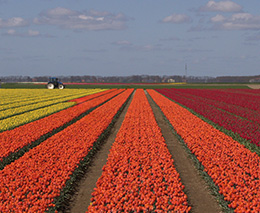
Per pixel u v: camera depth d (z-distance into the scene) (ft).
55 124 78.28
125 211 29.55
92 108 119.75
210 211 35.14
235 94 208.03
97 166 51.06
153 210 31.01
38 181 37.76
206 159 45.75
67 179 40.01
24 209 29.66
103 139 70.13
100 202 31.35
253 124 82.02
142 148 52.70
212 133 64.44
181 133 66.23
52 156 47.29
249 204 30.40
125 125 76.64
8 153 50.31
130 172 39.96
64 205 36.17
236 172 40.24
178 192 34.76
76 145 54.24
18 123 82.79
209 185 41.88
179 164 52.54
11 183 35.53
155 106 140.87
